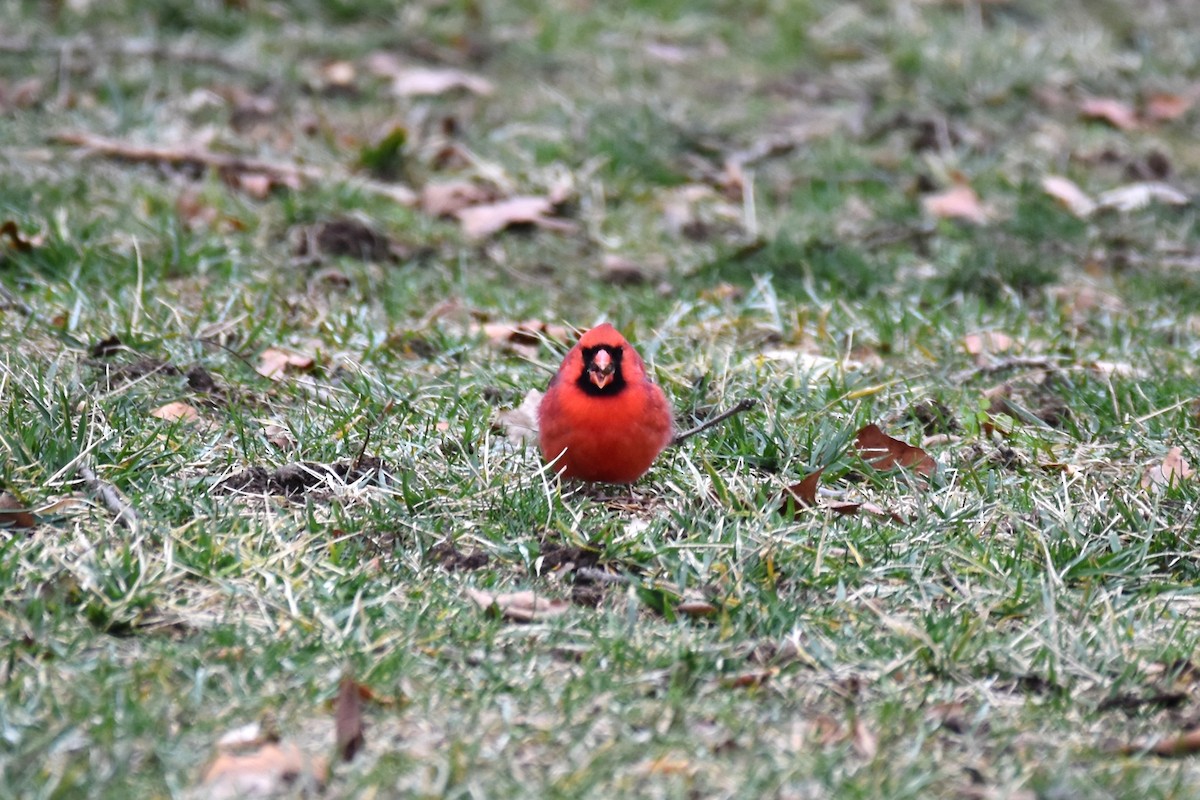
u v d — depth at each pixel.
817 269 13.49
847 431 9.63
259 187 14.34
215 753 6.19
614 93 18.06
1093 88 18.98
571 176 15.41
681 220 14.67
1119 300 13.24
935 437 10.12
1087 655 7.32
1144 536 8.64
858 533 8.51
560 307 12.78
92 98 16.48
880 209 15.24
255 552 7.93
